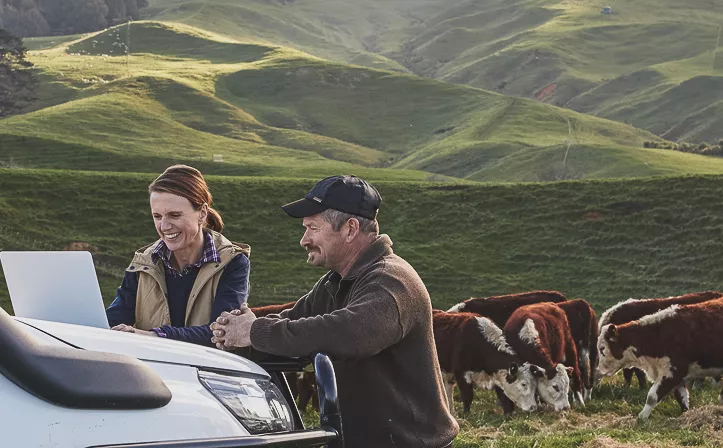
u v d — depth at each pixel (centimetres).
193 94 16450
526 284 5075
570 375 1351
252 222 5756
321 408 309
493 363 1296
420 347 372
